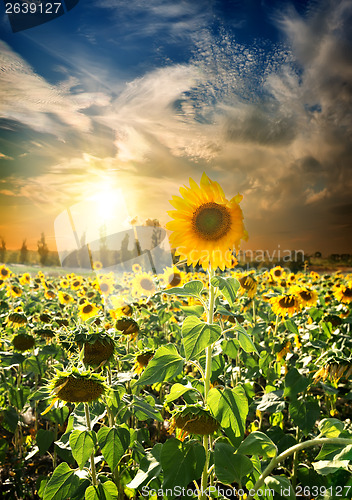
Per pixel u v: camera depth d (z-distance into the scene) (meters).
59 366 4.19
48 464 4.52
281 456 1.94
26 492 4.00
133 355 3.45
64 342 2.73
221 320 3.67
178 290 2.39
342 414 5.39
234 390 2.28
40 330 4.67
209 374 2.45
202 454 2.22
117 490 2.83
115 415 2.97
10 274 11.70
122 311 4.14
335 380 3.35
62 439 2.93
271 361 4.48
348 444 1.91
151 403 3.79
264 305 8.21
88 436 2.63
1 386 4.81
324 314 5.15
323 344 4.09
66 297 8.35
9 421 4.32
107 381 3.09
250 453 2.05
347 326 5.64
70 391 2.43
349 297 7.06
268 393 3.92
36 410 4.80
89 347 2.66
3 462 4.27
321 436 2.21
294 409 3.69
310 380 3.70
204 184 2.26
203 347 2.10
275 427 4.03
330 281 11.42
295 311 4.86
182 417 2.22
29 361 4.59
